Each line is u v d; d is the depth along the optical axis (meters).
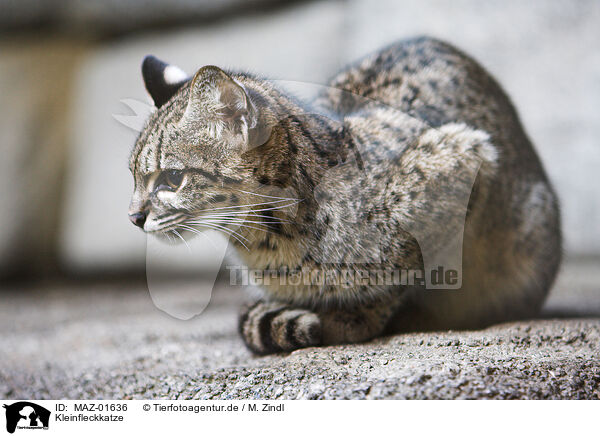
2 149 2.78
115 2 2.77
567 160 2.23
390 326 1.27
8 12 2.77
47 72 2.84
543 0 2.28
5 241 2.72
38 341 1.54
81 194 2.77
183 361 1.32
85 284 2.63
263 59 2.54
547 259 1.36
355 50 2.38
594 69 2.22
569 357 1.17
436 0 2.34
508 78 2.26
